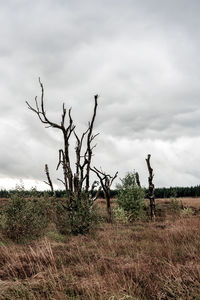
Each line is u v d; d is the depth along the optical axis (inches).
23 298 168.9
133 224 588.1
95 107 485.4
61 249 303.4
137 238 379.2
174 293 169.8
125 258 253.9
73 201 461.7
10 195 426.3
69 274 208.2
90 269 217.0
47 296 169.6
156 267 225.6
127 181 721.0
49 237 402.0
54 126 473.1
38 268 226.5
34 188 523.5
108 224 565.9
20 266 232.1
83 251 287.7
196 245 297.6
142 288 185.3
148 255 265.1
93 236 404.8
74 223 436.1
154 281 191.2
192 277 188.1
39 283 191.6
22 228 386.9
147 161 713.0
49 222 502.9
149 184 705.6
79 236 407.5
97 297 165.3
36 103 470.0
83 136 484.1
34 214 414.6
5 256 265.0
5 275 221.8
